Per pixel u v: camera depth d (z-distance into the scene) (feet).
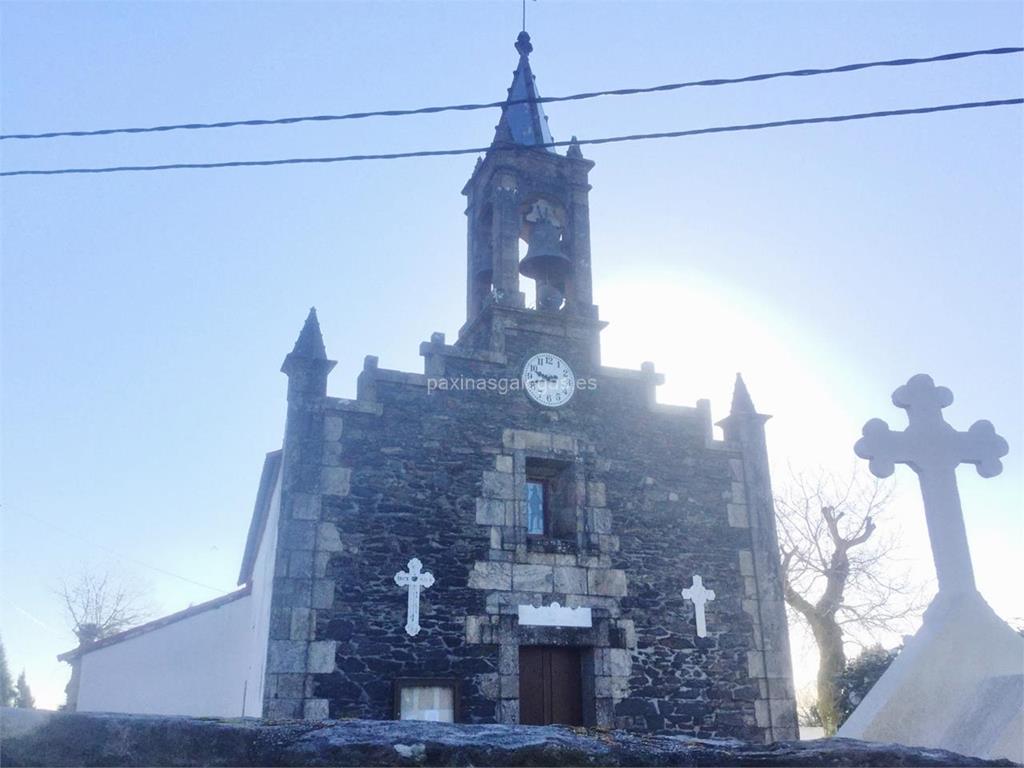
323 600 39.50
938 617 22.04
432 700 39.65
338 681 38.50
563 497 46.91
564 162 54.44
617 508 46.70
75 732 14.62
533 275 53.83
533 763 15.16
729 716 44.60
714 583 47.11
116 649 59.36
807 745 16.85
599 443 47.75
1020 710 18.07
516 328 48.60
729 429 52.37
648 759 15.83
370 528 41.47
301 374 43.04
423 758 14.80
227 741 14.83
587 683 43.21
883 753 16.33
